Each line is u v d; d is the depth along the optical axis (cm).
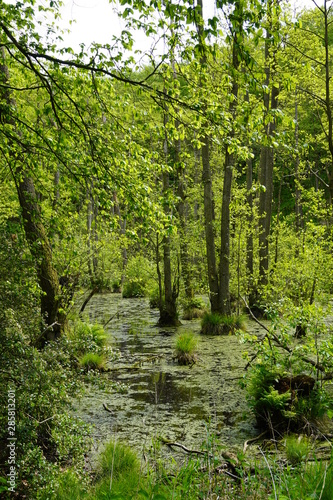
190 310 1717
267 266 1666
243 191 1531
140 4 437
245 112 468
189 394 781
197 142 539
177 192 1609
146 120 541
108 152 534
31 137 586
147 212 545
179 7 387
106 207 551
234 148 511
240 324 1357
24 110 666
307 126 2223
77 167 555
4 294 439
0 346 404
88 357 912
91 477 470
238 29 369
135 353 1109
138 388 825
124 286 2489
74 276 941
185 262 1730
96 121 545
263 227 1712
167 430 622
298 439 514
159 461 441
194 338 1197
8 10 518
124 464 480
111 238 1164
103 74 500
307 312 668
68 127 575
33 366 406
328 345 630
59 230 629
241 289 1623
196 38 425
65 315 909
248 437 592
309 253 968
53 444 496
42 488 376
